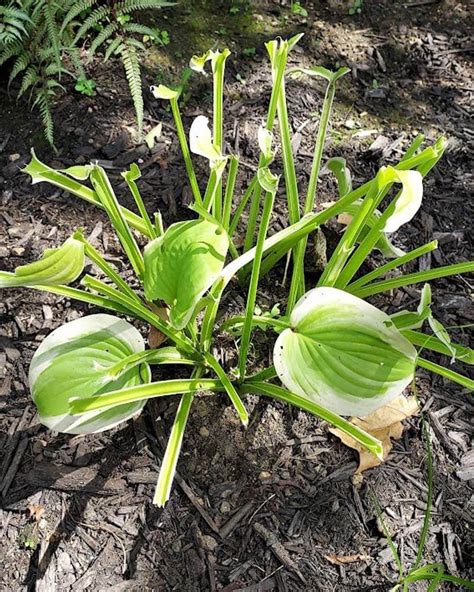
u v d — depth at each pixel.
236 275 0.69
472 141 0.88
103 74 0.85
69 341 0.53
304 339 0.49
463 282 0.74
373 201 0.48
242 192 0.77
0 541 0.52
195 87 0.87
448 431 0.62
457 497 0.58
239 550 0.54
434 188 0.82
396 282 0.57
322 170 0.81
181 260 0.45
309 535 0.55
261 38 0.96
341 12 1.04
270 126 0.56
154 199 0.75
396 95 0.93
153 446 0.58
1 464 0.56
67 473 0.56
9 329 0.64
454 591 0.53
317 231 0.70
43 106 0.78
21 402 0.60
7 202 0.73
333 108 0.89
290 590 0.52
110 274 0.54
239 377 0.58
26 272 0.45
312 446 0.60
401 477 0.59
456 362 0.67
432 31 1.04
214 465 0.58
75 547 0.53
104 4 0.85
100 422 0.50
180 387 0.50
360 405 0.48
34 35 0.79
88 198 0.57
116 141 0.80
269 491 0.57
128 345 0.54
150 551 0.53
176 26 0.93
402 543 0.55
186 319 0.43
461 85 0.96
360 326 0.47
